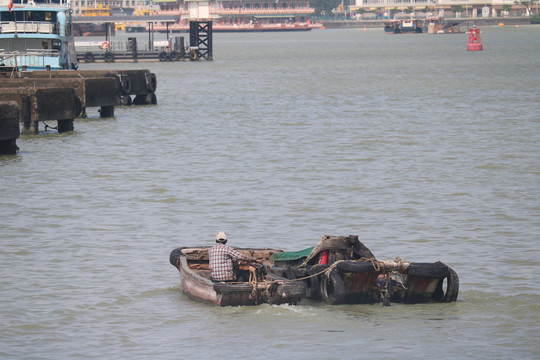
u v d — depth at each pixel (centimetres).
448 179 10550
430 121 16688
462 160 11938
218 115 18362
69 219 8588
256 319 5609
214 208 9038
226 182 10538
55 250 7394
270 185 10306
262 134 15088
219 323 5538
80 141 14362
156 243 7619
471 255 7094
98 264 6950
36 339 5309
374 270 5734
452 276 5844
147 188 10206
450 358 4938
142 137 14862
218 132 15450
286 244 7494
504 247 7344
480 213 8656
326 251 6156
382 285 6006
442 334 5319
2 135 12544
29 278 6569
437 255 7094
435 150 12862
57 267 6869
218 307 5778
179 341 5250
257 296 5778
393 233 7869
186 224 8331
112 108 18062
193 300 6047
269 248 6869
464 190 9850
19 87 16212
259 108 19800
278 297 5794
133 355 5031
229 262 5969
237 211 8881
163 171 11369
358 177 10750
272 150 13138
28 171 11419
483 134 14588
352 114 18250
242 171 11294
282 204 9200
